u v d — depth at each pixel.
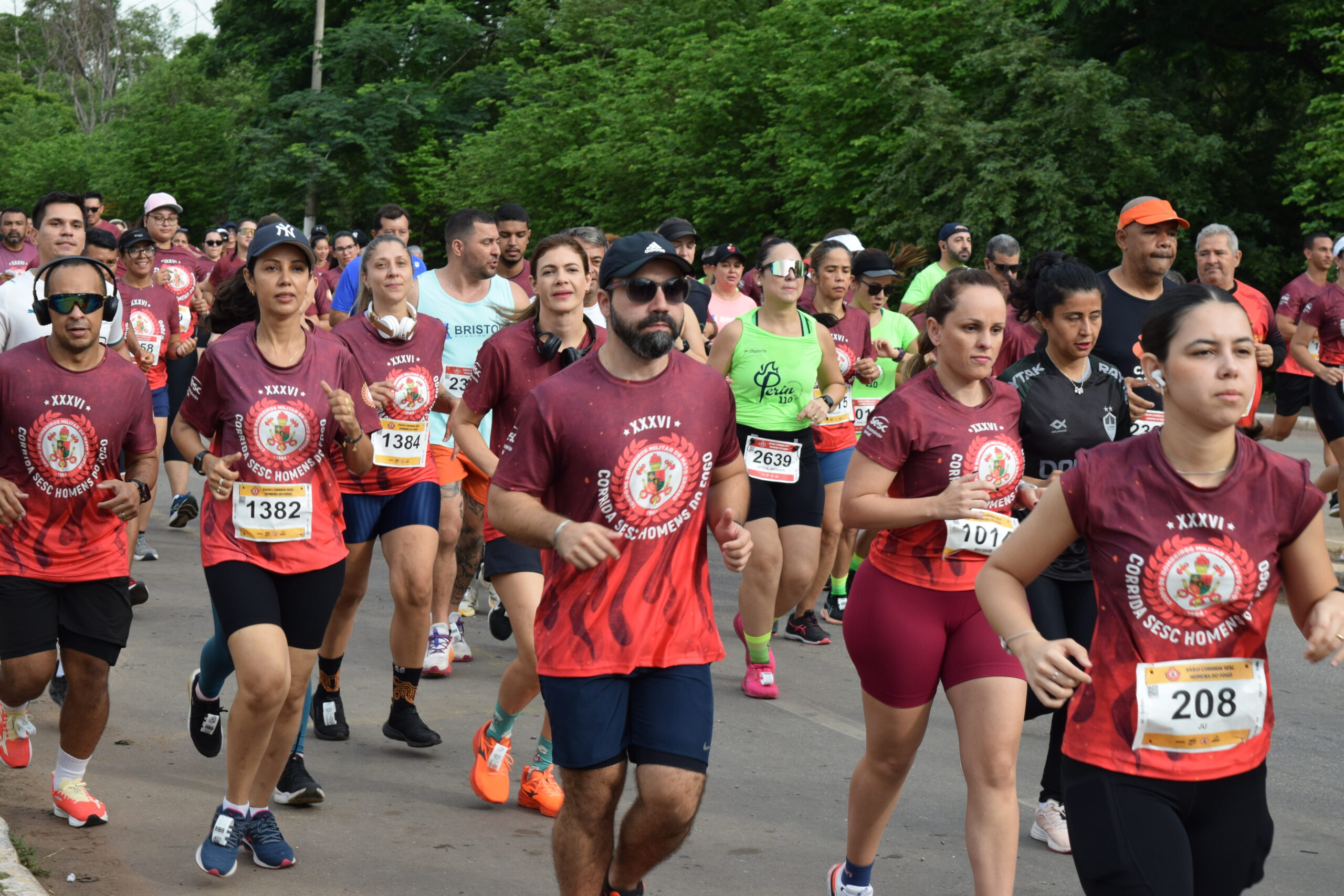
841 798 4.91
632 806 3.27
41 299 4.33
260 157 35.28
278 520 4.04
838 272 7.45
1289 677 6.69
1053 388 4.31
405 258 5.64
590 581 3.25
